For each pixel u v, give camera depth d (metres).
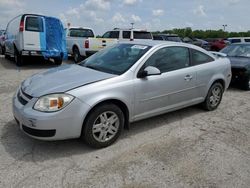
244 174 3.54
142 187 3.17
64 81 4.00
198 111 5.98
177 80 4.95
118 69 4.41
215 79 5.83
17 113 3.83
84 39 13.84
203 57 5.66
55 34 11.92
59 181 3.22
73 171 3.44
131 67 4.37
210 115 5.79
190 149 4.16
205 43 29.64
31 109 3.67
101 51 5.36
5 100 6.21
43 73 4.61
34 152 3.86
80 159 3.73
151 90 4.53
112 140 4.15
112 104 4.04
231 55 9.27
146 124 5.09
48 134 3.63
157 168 3.58
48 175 3.33
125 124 4.41
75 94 3.70
